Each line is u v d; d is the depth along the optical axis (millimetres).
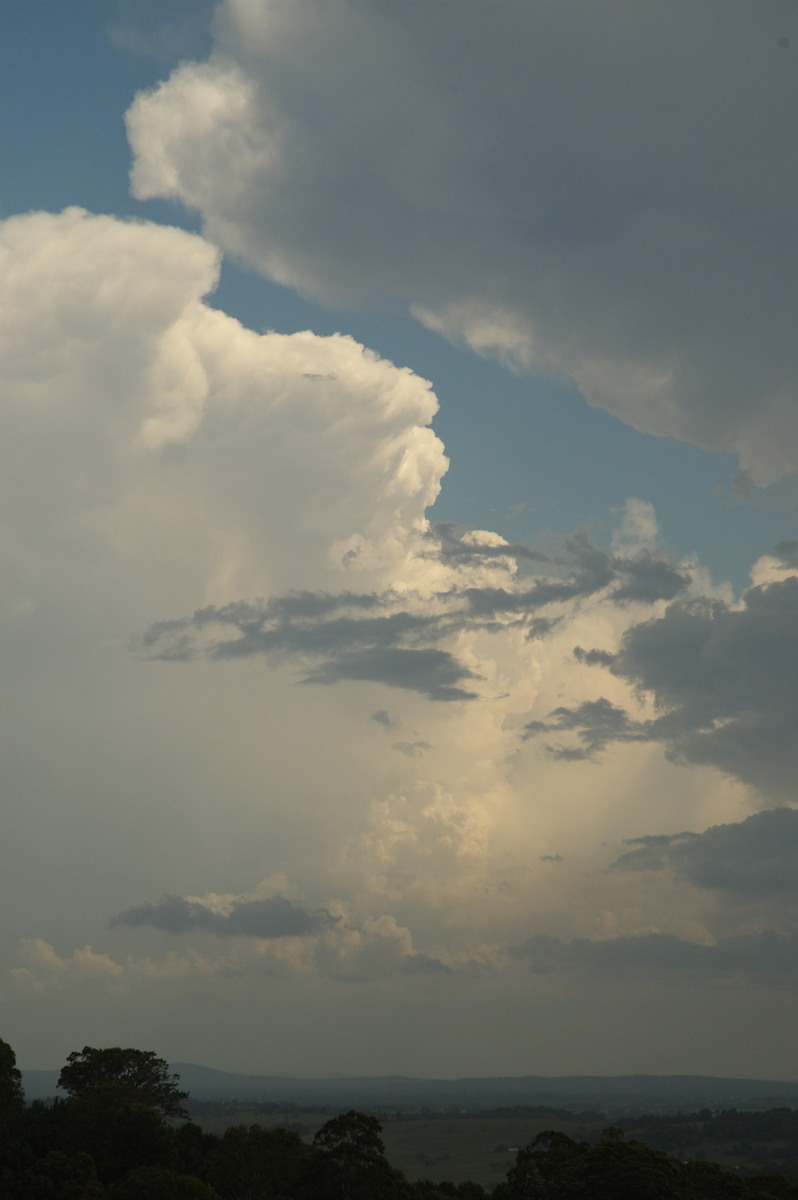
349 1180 103000
